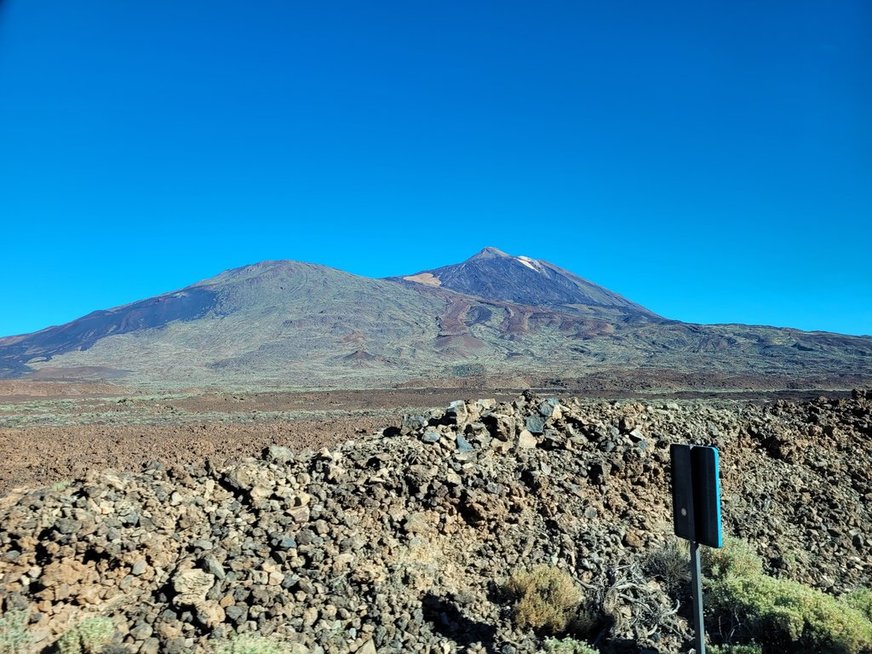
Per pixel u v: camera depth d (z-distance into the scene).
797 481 10.20
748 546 7.94
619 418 11.13
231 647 5.22
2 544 5.95
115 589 5.93
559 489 8.77
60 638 5.20
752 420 12.47
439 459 8.94
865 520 9.30
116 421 30.64
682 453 5.12
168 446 18.28
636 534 7.96
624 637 6.08
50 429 25.66
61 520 6.15
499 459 9.40
